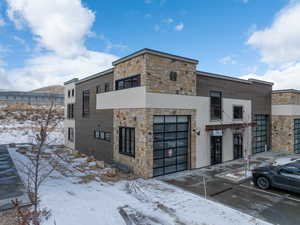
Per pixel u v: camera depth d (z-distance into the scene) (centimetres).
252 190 818
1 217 511
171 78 1060
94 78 1530
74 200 654
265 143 1777
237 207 653
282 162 1345
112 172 993
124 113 1127
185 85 1127
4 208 570
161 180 945
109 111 1290
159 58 1010
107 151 1312
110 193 749
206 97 1248
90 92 1589
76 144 1844
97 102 1448
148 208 628
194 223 538
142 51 968
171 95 1056
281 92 1752
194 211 616
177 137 1111
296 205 671
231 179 956
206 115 1243
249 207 653
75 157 1478
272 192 795
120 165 1127
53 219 507
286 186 759
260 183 845
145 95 950
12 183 828
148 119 959
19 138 2514
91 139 1547
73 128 1930
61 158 1400
